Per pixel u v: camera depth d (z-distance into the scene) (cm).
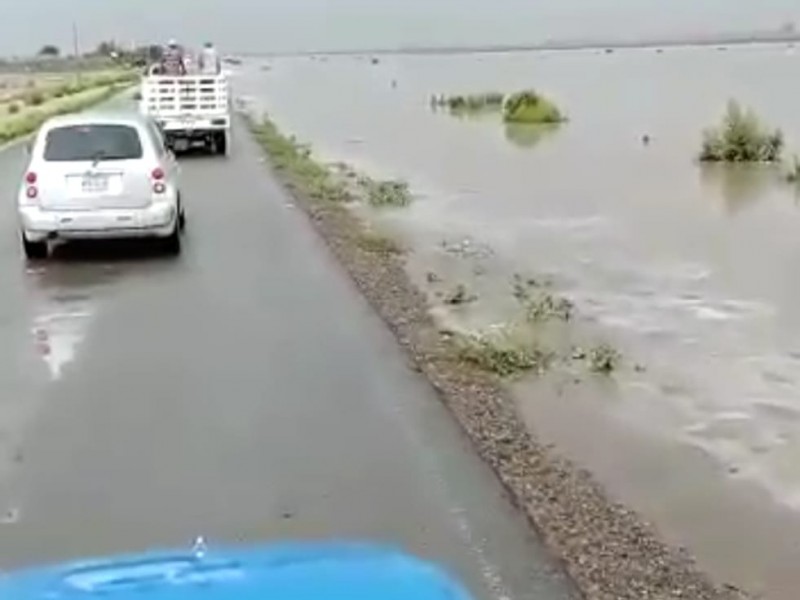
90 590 276
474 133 4806
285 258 1620
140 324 1198
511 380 1048
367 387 963
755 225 2198
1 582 294
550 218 2270
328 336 1147
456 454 800
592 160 3597
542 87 9394
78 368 1025
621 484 784
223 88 3594
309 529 660
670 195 2706
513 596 584
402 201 2438
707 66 14362
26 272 1522
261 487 728
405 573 286
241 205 2258
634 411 970
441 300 1396
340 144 4200
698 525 717
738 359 1171
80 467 768
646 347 1216
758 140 3591
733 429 932
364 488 729
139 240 1764
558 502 728
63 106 5972
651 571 633
